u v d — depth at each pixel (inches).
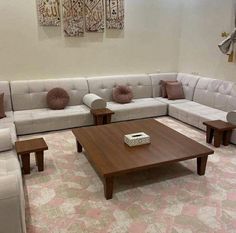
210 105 171.2
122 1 179.8
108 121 158.6
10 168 86.4
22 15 157.8
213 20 173.0
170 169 112.3
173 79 204.8
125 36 189.2
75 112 158.9
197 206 87.0
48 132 154.6
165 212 84.2
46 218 81.4
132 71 199.6
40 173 108.0
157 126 129.0
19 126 143.9
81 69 182.5
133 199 91.0
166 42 204.7
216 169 111.4
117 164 90.0
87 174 107.7
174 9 199.3
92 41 179.9
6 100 156.7
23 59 165.3
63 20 167.9
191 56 198.4
